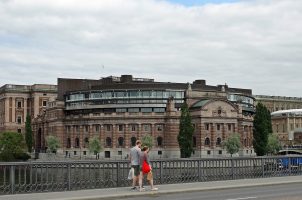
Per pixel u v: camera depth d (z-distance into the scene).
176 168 34.56
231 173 37.59
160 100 164.12
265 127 147.25
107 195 26.88
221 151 154.25
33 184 29.14
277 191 29.69
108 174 31.80
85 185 30.61
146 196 27.64
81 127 168.62
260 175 39.62
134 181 29.97
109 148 160.38
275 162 40.91
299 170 42.88
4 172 28.12
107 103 167.50
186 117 141.00
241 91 193.00
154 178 33.53
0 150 158.88
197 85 174.12
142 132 158.12
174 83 172.88
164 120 157.62
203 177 35.84
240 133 162.25
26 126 190.38
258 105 148.75
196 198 26.02
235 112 158.00
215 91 168.75
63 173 30.17
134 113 158.50
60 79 192.88
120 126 160.12
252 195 27.12
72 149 172.12
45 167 29.75
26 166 29.16
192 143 142.75
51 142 172.00
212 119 154.38
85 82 195.88
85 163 30.39
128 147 157.88
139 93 164.88
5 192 27.95
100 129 162.62
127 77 189.00
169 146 155.62
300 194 27.47
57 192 28.62
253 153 171.50
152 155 155.50
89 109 172.00
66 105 180.00
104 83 186.75
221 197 26.31
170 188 30.56
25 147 168.00
